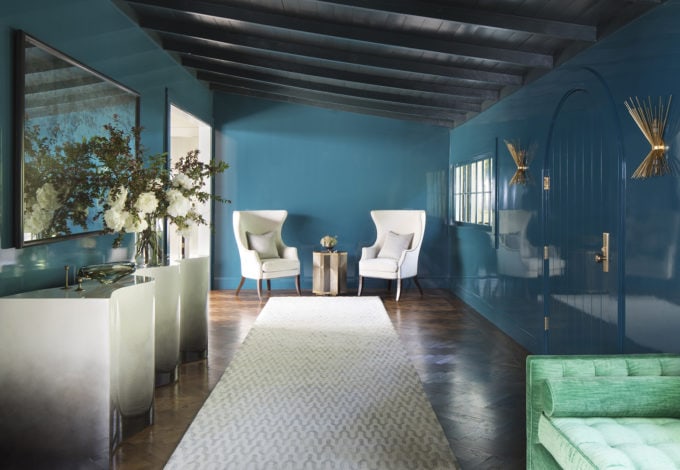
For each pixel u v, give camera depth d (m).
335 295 7.16
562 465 1.78
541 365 2.06
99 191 3.51
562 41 3.79
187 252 4.55
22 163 2.63
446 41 4.12
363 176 7.77
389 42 4.12
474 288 6.38
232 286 7.72
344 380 3.68
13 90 2.63
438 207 7.82
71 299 2.44
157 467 2.45
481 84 5.35
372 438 2.74
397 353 4.38
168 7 4.09
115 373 2.56
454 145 7.49
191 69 6.39
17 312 2.43
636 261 2.87
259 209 7.74
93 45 3.63
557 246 3.97
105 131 3.66
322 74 5.54
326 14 3.96
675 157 2.51
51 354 2.45
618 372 2.06
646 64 2.79
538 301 4.33
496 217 5.52
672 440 1.75
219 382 3.64
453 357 4.28
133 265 3.33
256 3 3.95
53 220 2.95
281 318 5.69
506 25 3.43
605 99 3.24
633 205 2.90
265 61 5.50
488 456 2.56
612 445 1.72
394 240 7.15
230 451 2.58
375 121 7.74
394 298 7.02
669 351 2.57
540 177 4.30
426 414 3.06
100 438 2.46
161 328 3.57
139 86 4.56
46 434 2.46
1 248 2.53
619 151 3.05
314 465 2.44
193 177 3.84
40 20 2.93
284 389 3.49
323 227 7.79
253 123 7.68
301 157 7.73
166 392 3.48
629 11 2.97
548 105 4.16
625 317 2.99
